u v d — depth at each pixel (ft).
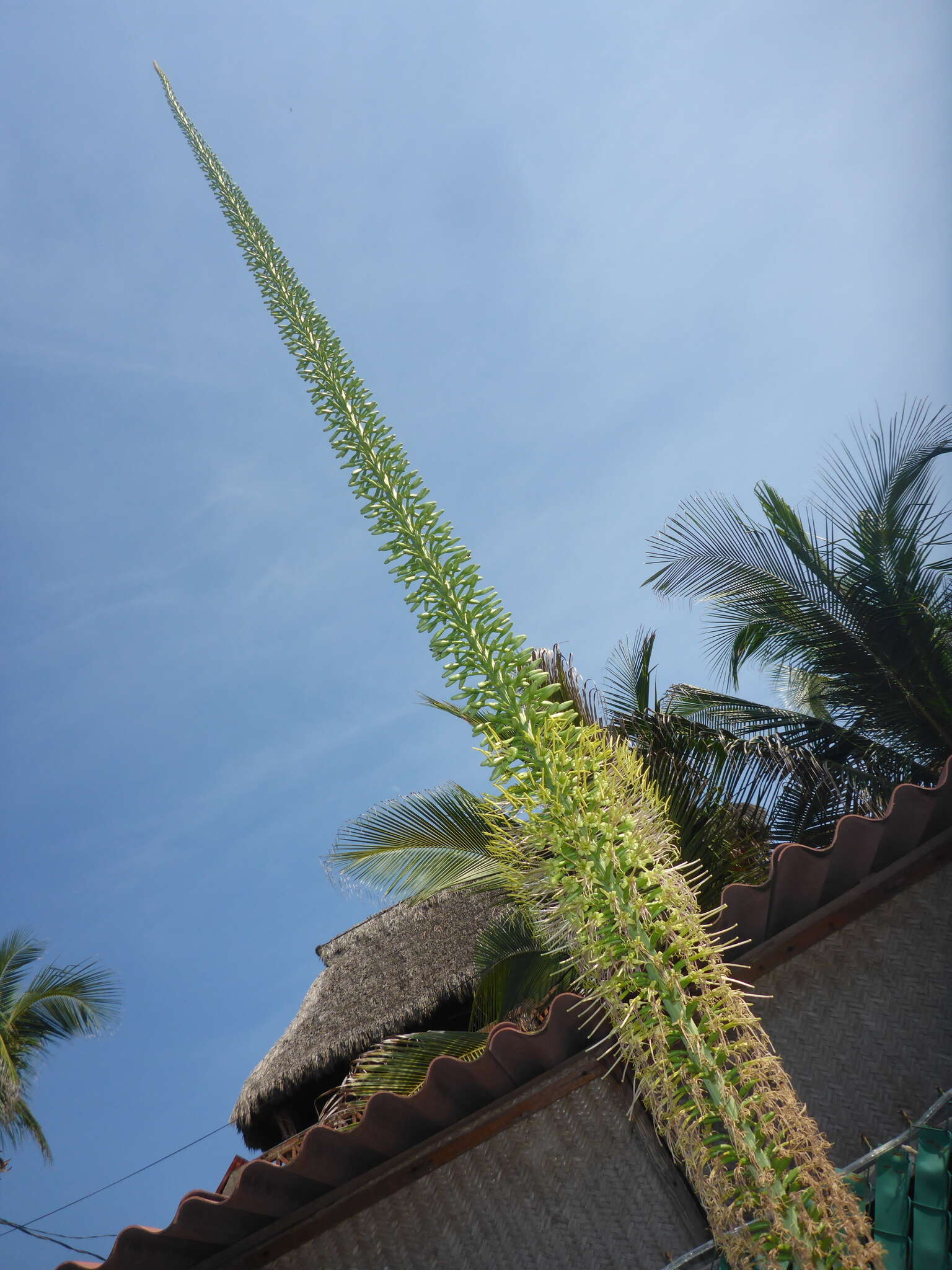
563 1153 11.10
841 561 30.45
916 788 11.30
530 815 7.84
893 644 29.89
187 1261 11.12
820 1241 6.56
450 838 24.76
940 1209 9.62
